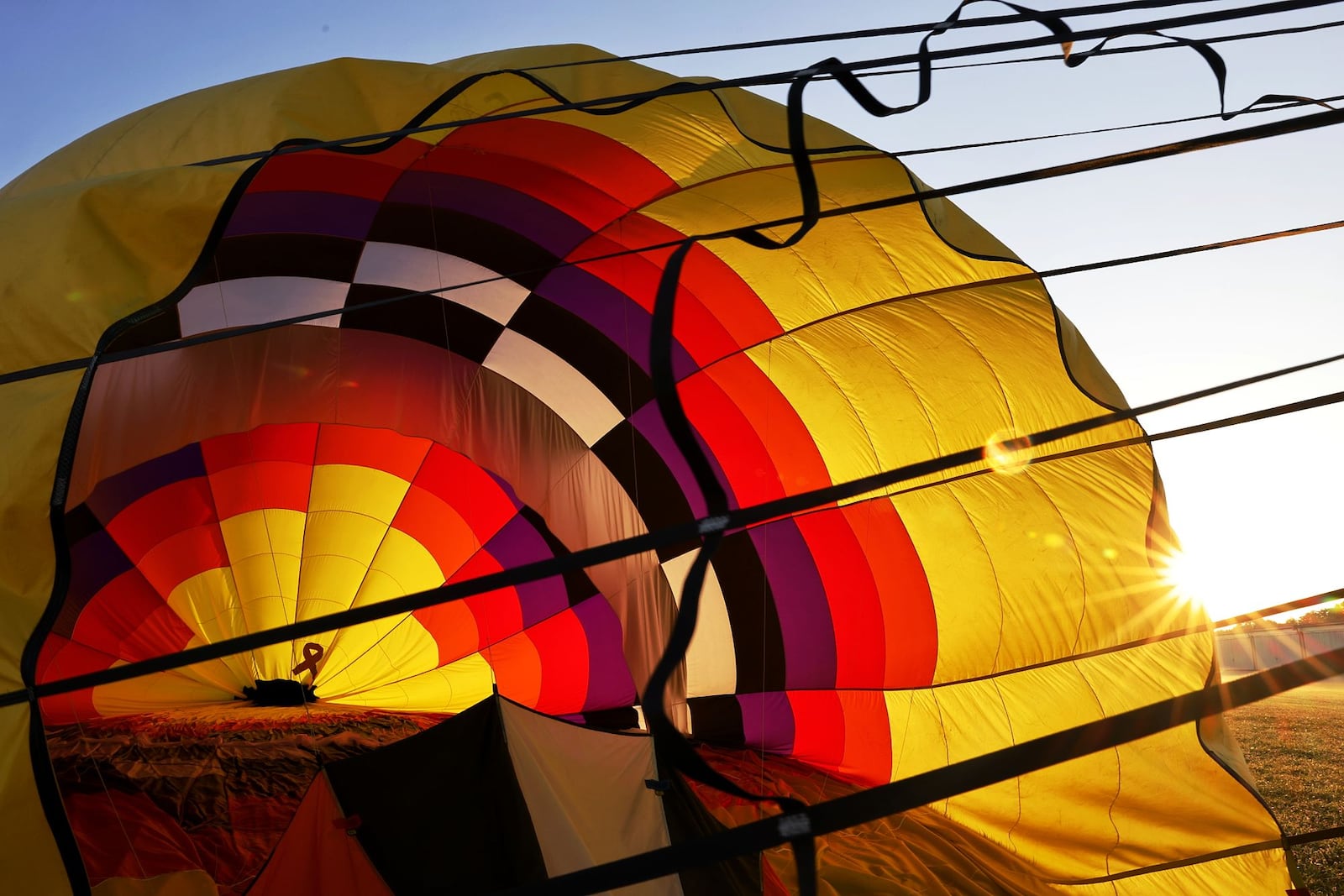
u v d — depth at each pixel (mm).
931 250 5961
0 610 3400
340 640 7844
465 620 8133
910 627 7129
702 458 1882
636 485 7637
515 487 7434
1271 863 5637
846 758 7500
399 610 1833
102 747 5969
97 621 6867
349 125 4734
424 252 6504
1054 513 6434
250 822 5344
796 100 2469
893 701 7348
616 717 7934
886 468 7062
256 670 7602
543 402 7410
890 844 5945
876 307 6398
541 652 8227
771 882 5180
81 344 3729
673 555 7641
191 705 7191
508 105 5000
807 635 7574
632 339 7242
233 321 6156
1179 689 6070
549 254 6652
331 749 6367
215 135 4652
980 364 6441
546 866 4246
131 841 4945
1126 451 6164
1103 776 6168
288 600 7805
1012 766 1661
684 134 5363
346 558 7906
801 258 6270
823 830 1664
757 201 5727
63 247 3879
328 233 6125
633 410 7555
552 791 4566
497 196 6172
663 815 5012
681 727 7477
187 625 7383
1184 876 5848
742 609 7727
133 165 4730
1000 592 6730
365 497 7711
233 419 6340
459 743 4547
